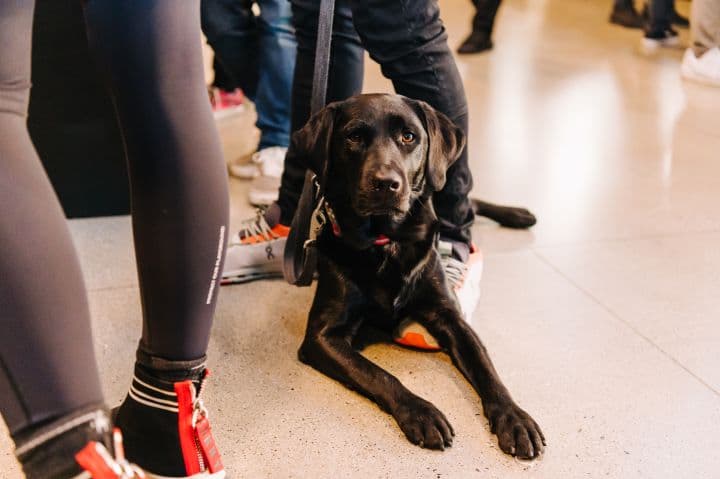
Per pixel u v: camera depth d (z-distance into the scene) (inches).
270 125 102.6
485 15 181.3
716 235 91.4
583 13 234.8
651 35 189.9
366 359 60.2
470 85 156.0
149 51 34.2
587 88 155.9
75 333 31.6
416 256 63.8
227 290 77.0
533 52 185.6
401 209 60.5
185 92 35.8
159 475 40.6
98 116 88.5
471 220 76.4
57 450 31.0
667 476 51.3
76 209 92.0
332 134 63.9
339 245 63.5
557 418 57.2
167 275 37.1
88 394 31.9
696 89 156.4
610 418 57.5
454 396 59.9
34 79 85.0
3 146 29.8
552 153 118.9
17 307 29.9
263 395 59.3
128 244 85.8
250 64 104.9
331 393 60.0
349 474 50.5
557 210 98.3
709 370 64.4
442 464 51.7
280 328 69.9
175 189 36.2
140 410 39.9
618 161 115.8
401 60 66.0
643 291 77.9
